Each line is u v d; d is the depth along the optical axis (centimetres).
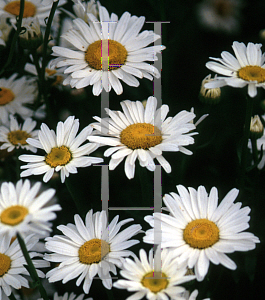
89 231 45
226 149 53
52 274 44
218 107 54
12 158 55
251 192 49
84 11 52
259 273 47
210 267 45
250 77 46
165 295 41
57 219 51
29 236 46
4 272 45
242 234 43
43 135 46
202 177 52
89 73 48
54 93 55
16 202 41
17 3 55
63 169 45
